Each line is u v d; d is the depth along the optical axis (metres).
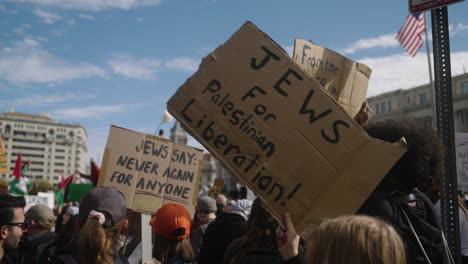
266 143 2.00
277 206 1.93
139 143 4.14
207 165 123.50
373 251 1.16
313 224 1.85
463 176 4.04
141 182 4.07
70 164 182.12
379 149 1.83
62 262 2.11
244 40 2.14
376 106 53.09
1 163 8.27
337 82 2.51
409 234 1.86
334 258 1.19
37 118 180.88
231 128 2.06
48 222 4.43
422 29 15.30
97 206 2.26
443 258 1.86
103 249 2.06
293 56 2.44
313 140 1.95
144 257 3.43
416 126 2.09
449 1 2.03
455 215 1.92
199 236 5.22
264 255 2.18
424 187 2.38
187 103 2.13
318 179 1.90
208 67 2.15
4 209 2.69
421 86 47.66
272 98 2.05
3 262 3.09
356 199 1.82
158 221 3.00
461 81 43.34
